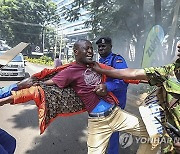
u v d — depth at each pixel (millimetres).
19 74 12617
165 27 11438
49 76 2584
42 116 2344
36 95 2326
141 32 11859
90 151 2590
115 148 3316
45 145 4391
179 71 1982
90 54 2473
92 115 2533
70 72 2439
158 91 2207
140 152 2648
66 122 5816
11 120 5863
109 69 2496
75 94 2506
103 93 2490
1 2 51312
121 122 2576
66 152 4129
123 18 12312
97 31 14078
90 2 14430
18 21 52719
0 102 2260
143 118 2318
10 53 2500
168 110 2014
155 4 9656
